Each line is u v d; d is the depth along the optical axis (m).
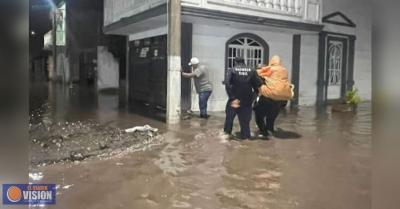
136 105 13.87
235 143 7.63
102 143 7.12
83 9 23.80
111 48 20.08
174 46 9.68
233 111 8.26
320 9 13.40
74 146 6.95
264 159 6.46
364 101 17.06
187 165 6.02
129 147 7.09
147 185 5.07
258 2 11.59
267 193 4.84
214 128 9.20
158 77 13.28
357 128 9.59
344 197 4.70
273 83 8.07
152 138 7.88
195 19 11.08
